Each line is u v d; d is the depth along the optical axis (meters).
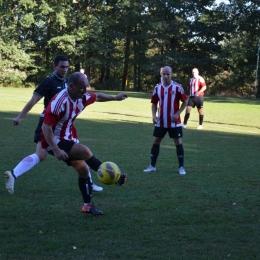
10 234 5.00
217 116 21.45
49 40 50.50
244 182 7.87
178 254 4.50
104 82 56.41
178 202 6.48
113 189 7.25
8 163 8.98
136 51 55.78
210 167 9.22
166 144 12.42
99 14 53.22
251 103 31.42
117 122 17.55
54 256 4.40
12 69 48.78
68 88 5.45
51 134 5.41
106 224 5.44
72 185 7.35
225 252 4.58
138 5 51.62
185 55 53.84
